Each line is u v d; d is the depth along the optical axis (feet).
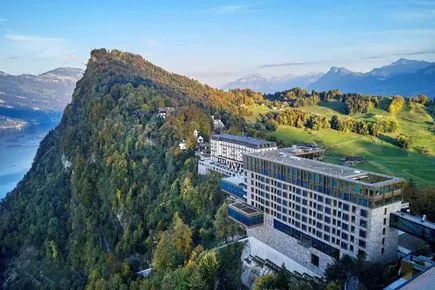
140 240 495.41
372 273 257.96
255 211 388.78
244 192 420.36
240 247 375.86
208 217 444.96
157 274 390.63
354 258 285.02
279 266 349.00
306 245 336.29
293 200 347.36
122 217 560.61
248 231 393.29
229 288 344.69
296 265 332.39
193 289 319.06
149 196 556.51
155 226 489.26
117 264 455.22
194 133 654.53
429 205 366.22
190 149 608.19
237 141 514.27
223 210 424.46
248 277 355.36
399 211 294.66
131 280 423.64
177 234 413.18
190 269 340.59
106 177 646.74
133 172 615.57
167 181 552.00
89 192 646.33
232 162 520.42
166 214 488.85
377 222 281.95
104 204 615.57
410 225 276.00
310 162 359.25
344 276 266.57
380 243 286.87
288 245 357.41
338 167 335.88
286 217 357.00
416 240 317.01
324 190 312.91
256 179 395.34
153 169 594.65
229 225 409.49
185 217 469.16
